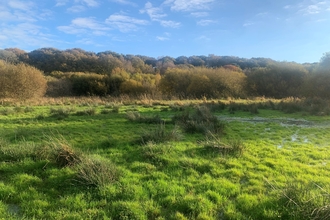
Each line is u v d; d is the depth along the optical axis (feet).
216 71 102.53
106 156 20.97
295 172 17.76
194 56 216.13
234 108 53.62
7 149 19.93
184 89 110.52
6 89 81.82
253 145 25.05
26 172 17.07
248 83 105.60
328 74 71.26
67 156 18.29
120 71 142.41
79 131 31.24
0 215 11.79
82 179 15.40
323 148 24.20
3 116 42.50
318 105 51.80
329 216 11.25
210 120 34.63
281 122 39.22
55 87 121.29
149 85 116.57
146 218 12.04
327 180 16.14
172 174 17.30
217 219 12.23
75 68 167.43
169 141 24.95
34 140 26.21
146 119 37.68
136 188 14.66
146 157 20.40
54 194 14.25
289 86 101.09
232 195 14.49
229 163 19.13
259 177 16.80
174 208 13.01
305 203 12.21
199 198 13.50
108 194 13.98
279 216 11.86
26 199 13.61
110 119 40.63
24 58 170.50
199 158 20.49
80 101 73.67
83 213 12.21
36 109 53.47
